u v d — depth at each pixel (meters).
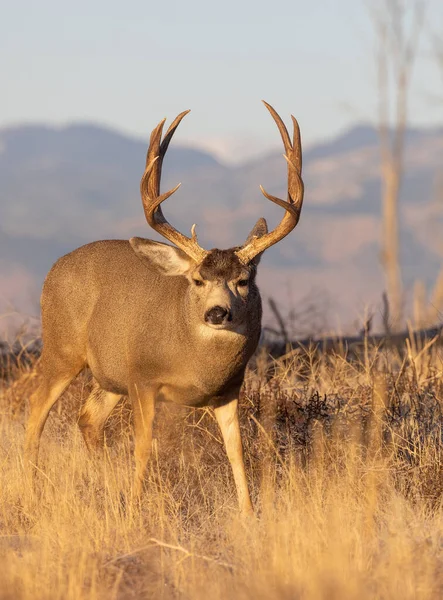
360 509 27.89
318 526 26.05
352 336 49.94
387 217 106.12
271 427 34.84
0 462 33.59
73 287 35.09
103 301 34.09
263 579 22.64
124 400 39.03
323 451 32.59
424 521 27.31
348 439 33.03
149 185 32.06
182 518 29.39
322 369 41.88
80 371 35.97
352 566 23.14
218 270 30.59
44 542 25.89
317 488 28.80
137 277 33.44
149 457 32.03
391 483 30.67
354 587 21.66
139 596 22.75
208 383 31.66
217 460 34.38
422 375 40.53
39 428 35.47
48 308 35.78
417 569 22.95
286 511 28.14
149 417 32.22
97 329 34.19
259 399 37.34
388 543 24.72
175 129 32.97
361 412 35.31
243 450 32.62
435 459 31.72
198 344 31.20
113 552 25.92
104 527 27.70
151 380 32.41
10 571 23.44
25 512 29.67
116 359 33.62
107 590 22.95
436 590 22.27
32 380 44.09
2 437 37.97
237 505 30.81
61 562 24.28
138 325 32.53
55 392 35.81
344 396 37.72
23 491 31.44
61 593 22.58
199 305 30.94
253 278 31.59
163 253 31.73
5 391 45.19
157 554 25.39
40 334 48.00
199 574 23.53
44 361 36.16
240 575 23.41
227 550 25.73
